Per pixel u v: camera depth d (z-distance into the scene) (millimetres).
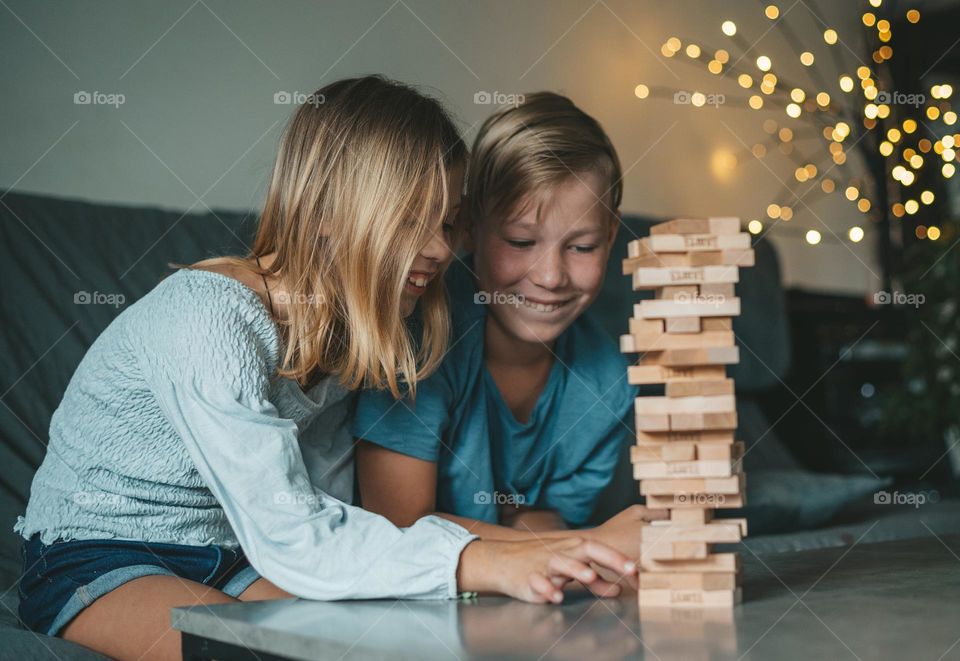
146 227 1713
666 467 811
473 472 1312
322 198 1063
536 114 1271
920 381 2898
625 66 2914
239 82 2143
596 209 1263
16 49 1868
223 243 1763
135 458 1051
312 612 788
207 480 931
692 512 810
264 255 1129
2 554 1354
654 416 812
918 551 1176
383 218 1037
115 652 947
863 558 1108
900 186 3547
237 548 1127
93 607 977
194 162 2072
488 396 1347
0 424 1468
